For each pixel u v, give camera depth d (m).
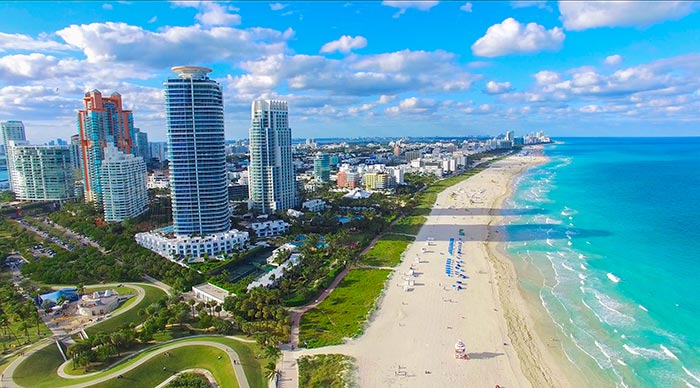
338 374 119.75
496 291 177.75
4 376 118.62
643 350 132.25
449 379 119.06
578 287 179.38
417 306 164.62
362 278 196.25
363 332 144.88
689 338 137.88
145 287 189.50
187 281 188.25
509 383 117.56
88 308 160.88
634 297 167.62
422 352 132.38
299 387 114.69
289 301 167.25
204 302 164.75
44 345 136.50
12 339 142.12
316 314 159.88
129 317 159.88
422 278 194.25
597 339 139.25
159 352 129.75
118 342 131.62
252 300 155.00
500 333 143.50
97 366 124.56
